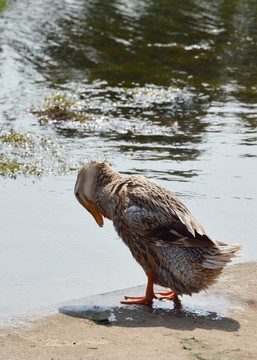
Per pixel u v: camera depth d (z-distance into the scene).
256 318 5.76
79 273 6.76
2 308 5.86
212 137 12.51
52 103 14.14
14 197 9.01
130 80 16.69
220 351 4.94
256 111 14.54
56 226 8.04
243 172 10.34
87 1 26.12
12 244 7.44
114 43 20.19
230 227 8.00
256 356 4.86
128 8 25.36
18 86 15.41
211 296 6.27
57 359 4.74
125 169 10.38
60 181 9.79
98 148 11.61
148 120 13.65
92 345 5.04
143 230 5.96
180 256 5.86
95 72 17.20
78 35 20.70
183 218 5.87
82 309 5.87
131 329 5.41
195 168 10.52
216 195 9.20
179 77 17.23
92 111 14.01
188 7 26.44
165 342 5.12
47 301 6.07
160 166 10.62
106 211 6.46
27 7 24.16
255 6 27.67
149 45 20.28
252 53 20.05
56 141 11.92
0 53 18.11
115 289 6.43
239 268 6.99
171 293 6.36
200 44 20.80
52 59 18.08
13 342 5.07
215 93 15.98
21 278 6.59
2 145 11.48
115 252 7.37
